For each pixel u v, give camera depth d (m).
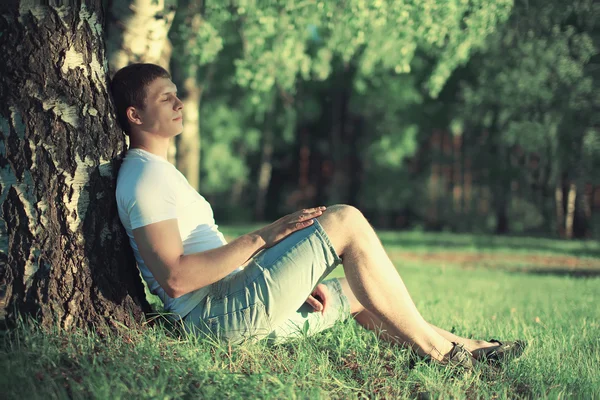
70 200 3.09
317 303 3.58
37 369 2.71
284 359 3.24
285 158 33.41
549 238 21.62
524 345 3.61
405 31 7.46
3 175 3.03
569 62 14.93
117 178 3.22
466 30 7.67
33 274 3.04
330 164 32.72
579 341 4.38
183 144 13.11
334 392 2.99
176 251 3.02
